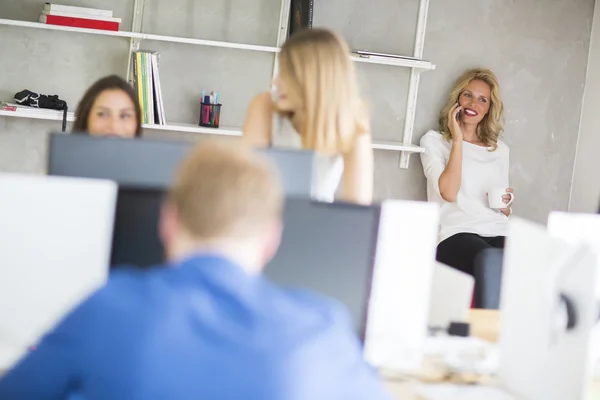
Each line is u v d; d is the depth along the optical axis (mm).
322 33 3137
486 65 5926
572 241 2779
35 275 2117
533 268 2348
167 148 2203
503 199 5527
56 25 4973
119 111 3629
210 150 1559
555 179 6156
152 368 1404
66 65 5316
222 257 1494
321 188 3332
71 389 1481
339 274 2168
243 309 1458
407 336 2562
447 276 2875
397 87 5789
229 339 1422
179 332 1423
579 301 2217
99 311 1458
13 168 5352
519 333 2408
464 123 5746
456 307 2832
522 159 6094
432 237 2506
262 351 1421
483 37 5898
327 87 3115
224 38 5488
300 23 5211
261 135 3408
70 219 2102
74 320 1471
